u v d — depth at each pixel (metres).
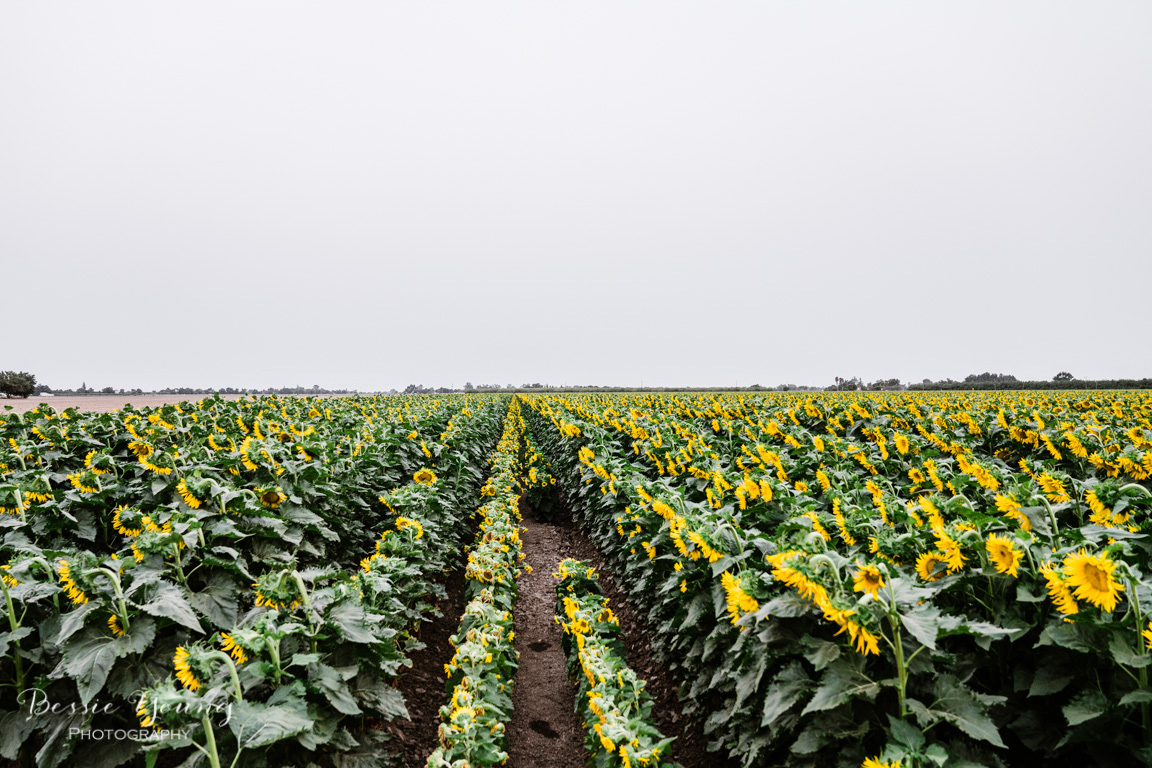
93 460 6.77
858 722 2.60
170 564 3.88
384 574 4.87
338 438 9.67
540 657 6.41
